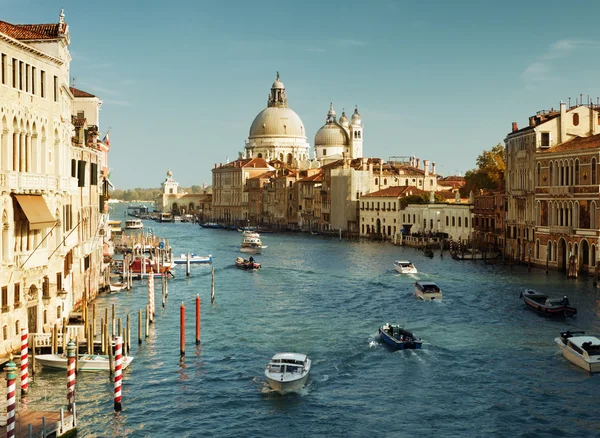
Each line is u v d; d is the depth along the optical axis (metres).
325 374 46.34
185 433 37.25
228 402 41.47
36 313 46.66
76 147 57.84
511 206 104.81
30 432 32.44
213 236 190.50
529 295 67.44
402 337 52.69
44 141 46.97
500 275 88.75
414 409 40.50
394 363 48.62
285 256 123.19
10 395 31.56
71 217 55.59
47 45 48.62
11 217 42.56
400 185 182.88
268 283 86.38
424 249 126.94
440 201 149.75
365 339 55.00
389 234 160.38
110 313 64.44
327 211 193.50
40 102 46.16
